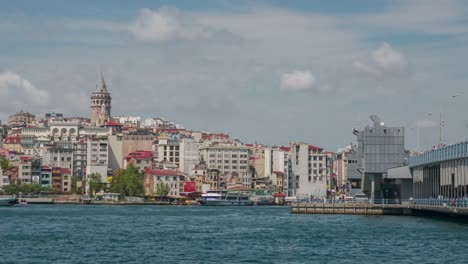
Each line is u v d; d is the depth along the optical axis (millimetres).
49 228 186250
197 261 111500
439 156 199875
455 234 152000
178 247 133250
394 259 112562
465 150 174125
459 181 181500
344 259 113312
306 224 197250
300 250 126938
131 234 165000
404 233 157250
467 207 158625
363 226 183000
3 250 127812
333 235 156750
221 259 114000
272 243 140375
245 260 112625
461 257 113938
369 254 119625
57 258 116000
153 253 122812
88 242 143375
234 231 173875
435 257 114312
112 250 127875
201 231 175250
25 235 160625
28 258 116000
